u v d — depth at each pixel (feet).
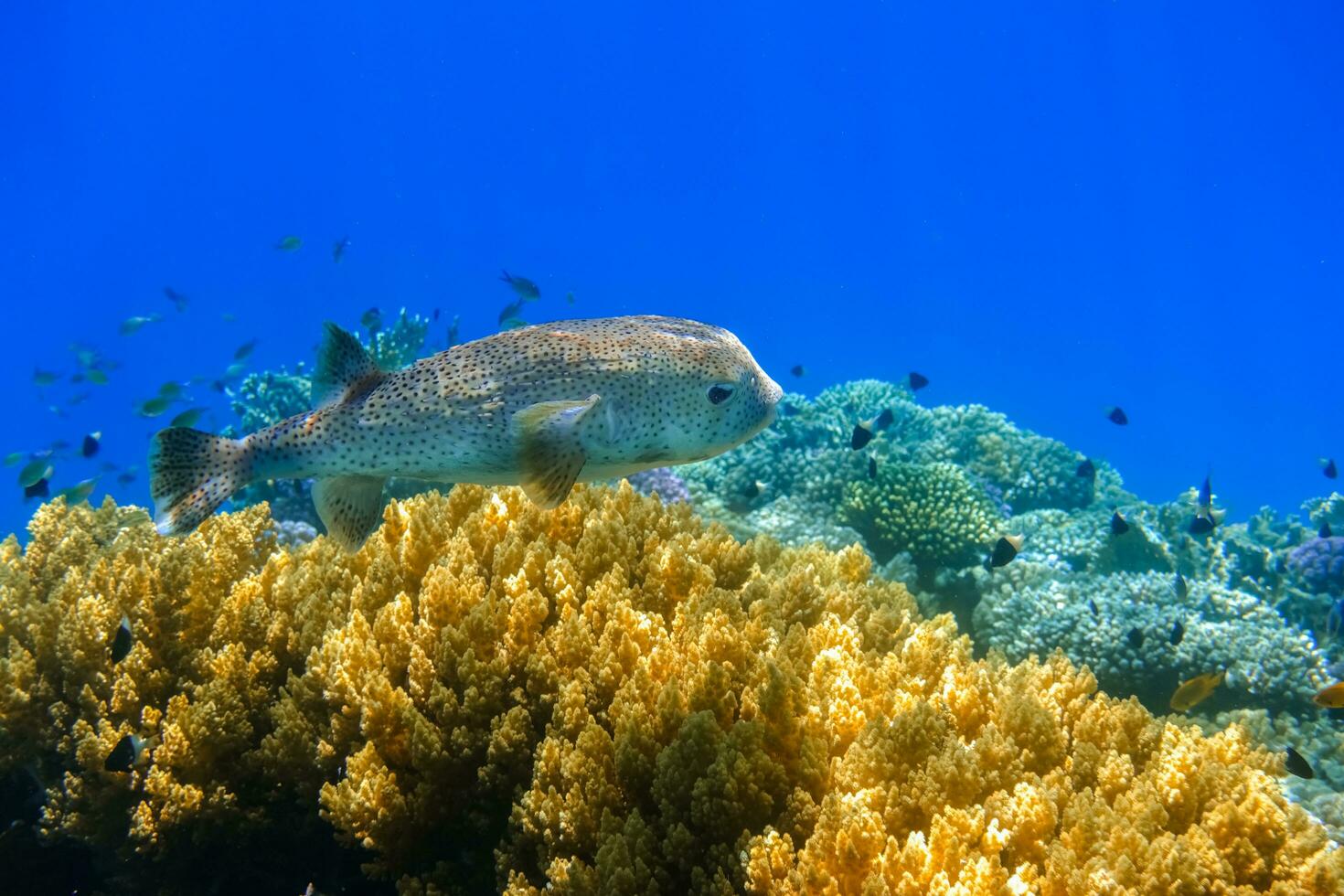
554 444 2.54
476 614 2.65
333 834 2.69
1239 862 2.21
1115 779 2.36
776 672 2.36
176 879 2.75
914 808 2.19
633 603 2.92
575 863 2.13
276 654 2.93
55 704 2.92
